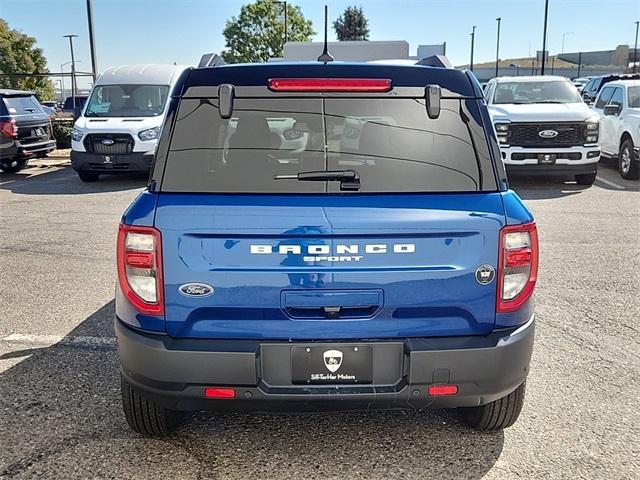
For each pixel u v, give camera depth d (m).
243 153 2.88
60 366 4.34
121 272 2.82
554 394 3.92
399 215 2.73
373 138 2.91
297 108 2.92
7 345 4.72
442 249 2.75
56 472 3.12
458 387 2.82
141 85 13.68
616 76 18.75
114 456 3.27
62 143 19.30
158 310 2.77
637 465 3.17
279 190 2.81
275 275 2.72
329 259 2.72
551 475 3.09
